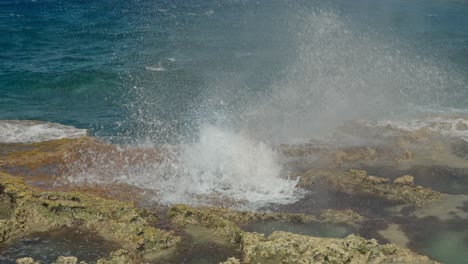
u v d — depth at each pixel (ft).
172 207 67.82
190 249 60.70
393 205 71.67
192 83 141.08
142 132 105.09
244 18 242.58
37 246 60.59
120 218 65.10
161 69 155.74
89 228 64.08
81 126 109.29
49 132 102.37
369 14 235.61
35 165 82.17
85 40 195.62
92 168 81.51
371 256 57.72
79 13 254.88
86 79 143.84
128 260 58.03
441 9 258.78
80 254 59.36
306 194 75.05
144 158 85.05
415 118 107.65
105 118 114.83
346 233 64.39
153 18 245.65
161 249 60.59
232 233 62.39
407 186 75.97
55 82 140.87
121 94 133.08
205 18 246.27
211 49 182.39
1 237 61.11
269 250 58.03
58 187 75.05
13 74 146.30
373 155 87.30
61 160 83.97
